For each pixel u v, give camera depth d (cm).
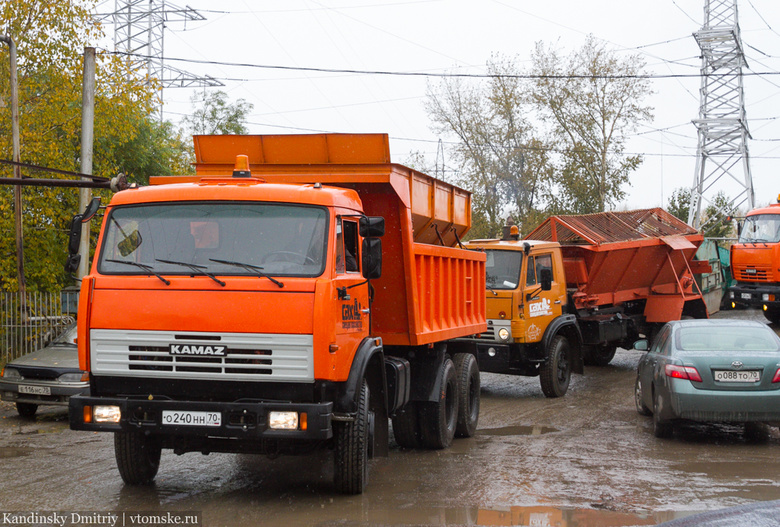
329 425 594
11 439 973
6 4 1894
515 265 1342
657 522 580
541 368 1352
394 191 793
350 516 598
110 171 2059
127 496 665
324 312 596
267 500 653
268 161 826
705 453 870
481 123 4359
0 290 1827
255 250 623
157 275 616
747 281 2378
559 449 899
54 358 1177
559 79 4238
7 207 1770
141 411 605
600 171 4272
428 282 879
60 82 1950
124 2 3909
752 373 896
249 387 605
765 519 365
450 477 749
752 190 3619
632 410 1209
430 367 914
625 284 1775
